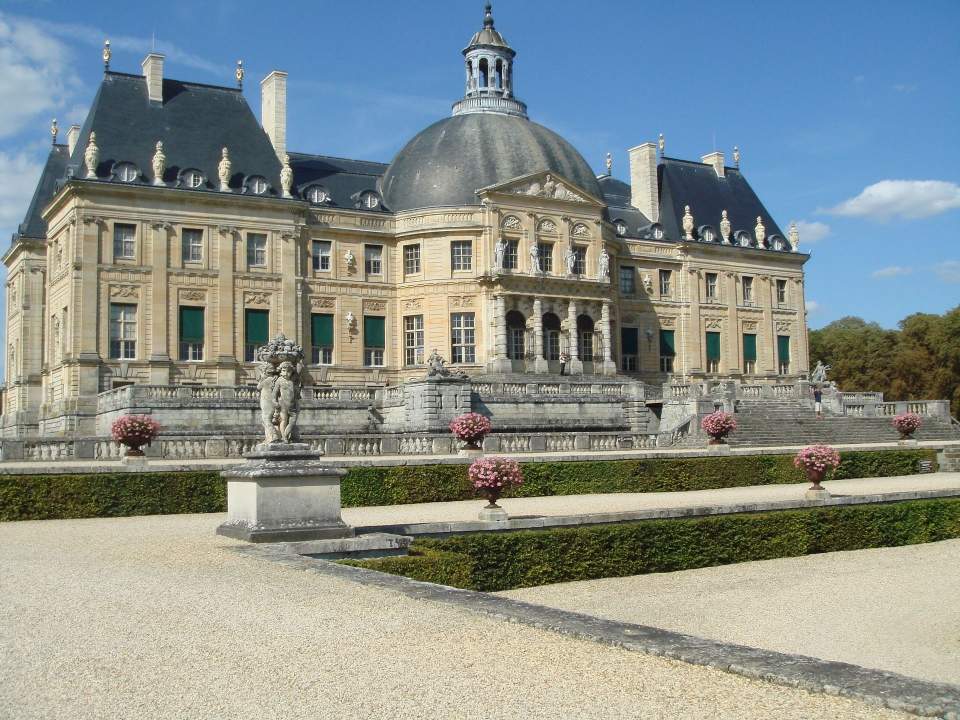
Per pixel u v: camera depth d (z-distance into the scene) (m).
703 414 56.12
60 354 62.66
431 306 69.12
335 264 68.31
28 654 10.90
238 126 67.56
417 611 12.87
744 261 84.75
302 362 21.86
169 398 52.03
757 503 28.19
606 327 72.00
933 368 92.06
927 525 30.06
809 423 57.94
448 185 69.75
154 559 17.86
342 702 9.16
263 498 20.41
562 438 47.81
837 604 21.09
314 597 13.86
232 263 63.81
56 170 72.94
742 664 9.99
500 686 9.56
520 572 22.39
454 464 33.03
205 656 10.78
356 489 30.98
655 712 8.75
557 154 74.00
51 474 26.97
